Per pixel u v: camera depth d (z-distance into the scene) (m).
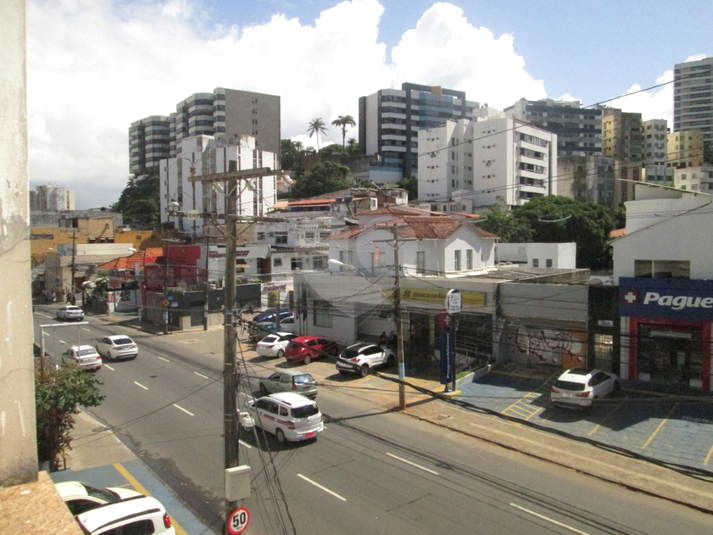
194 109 112.38
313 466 16.22
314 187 94.00
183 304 45.19
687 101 140.88
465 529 12.39
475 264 37.47
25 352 3.27
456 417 21.58
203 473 15.92
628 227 28.09
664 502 14.30
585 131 118.56
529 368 27.64
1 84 3.18
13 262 3.22
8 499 2.94
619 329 24.50
